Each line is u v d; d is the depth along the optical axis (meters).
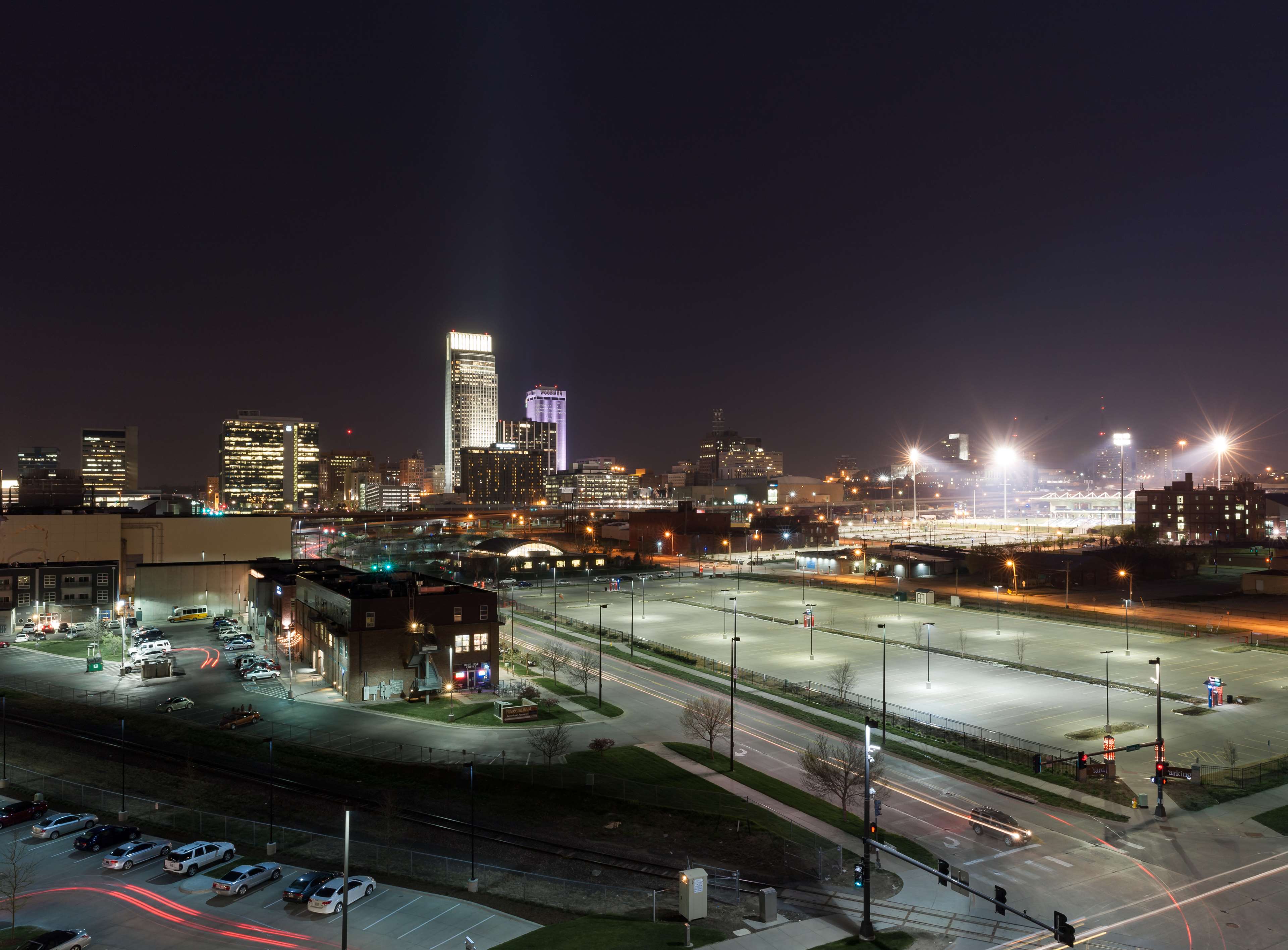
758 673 102.56
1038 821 57.00
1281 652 110.81
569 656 102.81
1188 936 41.88
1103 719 80.94
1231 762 66.00
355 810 58.78
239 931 42.28
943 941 41.19
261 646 120.38
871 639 123.56
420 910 44.34
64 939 39.75
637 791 61.88
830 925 42.75
